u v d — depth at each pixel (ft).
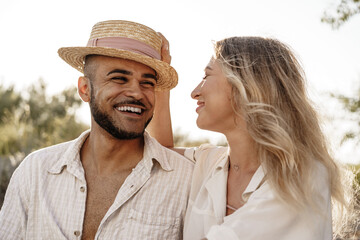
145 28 6.81
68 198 6.69
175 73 7.18
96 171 6.91
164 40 7.53
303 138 5.61
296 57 6.11
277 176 5.22
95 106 6.73
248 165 5.88
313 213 5.01
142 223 6.48
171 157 7.06
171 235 6.57
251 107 5.51
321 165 5.48
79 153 7.07
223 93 5.82
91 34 7.08
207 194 6.14
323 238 5.05
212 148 7.01
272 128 5.35
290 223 5.02
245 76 5.62
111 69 6.61
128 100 6.55
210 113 5.91
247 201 5.41
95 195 6.76
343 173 6.10
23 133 33.83
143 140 7.25
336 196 5.61
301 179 5.15
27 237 6.68
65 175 6.88
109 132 6.63
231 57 5.78
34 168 6.98
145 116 6.81
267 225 4.97
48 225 6.58
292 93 5.69
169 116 8.01
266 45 5.86
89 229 6.57
